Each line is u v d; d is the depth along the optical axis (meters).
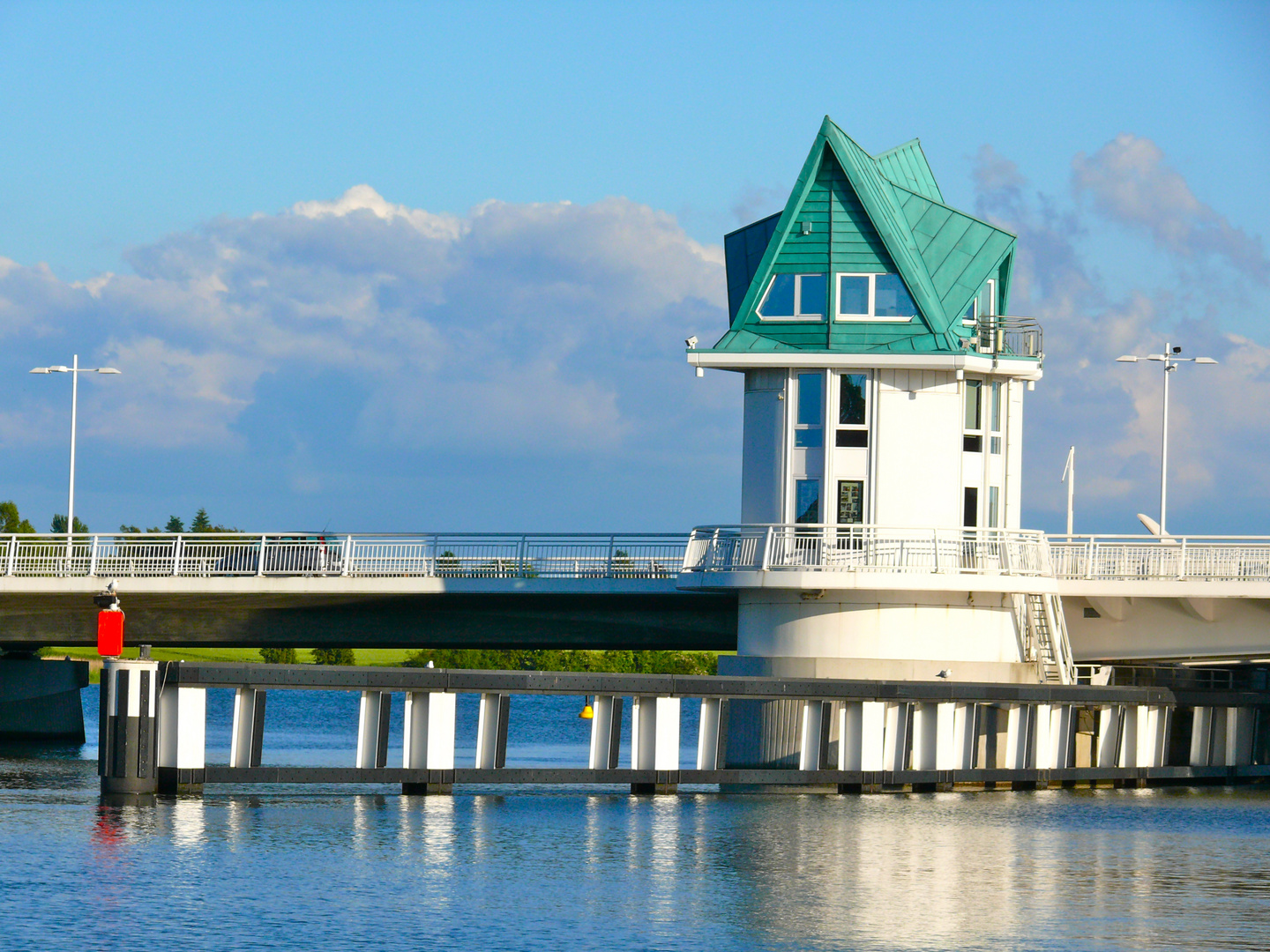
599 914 60.16
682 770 92.88
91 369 158.12
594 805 88.69
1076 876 69.12
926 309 113.69
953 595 112.56
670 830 79.56
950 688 99.50
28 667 152.50
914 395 114.62
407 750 89.06
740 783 93.75
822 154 115.69
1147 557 117.12
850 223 115.38
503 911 60.34
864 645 111.88
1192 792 106.88
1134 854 75.44
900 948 55.88
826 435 114.62
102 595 83.50
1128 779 110.31
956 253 118.31
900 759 98.50
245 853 70.12
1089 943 56.75
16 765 117.69
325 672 85.06
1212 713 115.62
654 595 127.94
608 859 70.94
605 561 127.19
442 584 128.50
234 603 132.88
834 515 114.56
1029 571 113.31
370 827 78.12
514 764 134.25
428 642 134.25
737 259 123.19
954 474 114.88
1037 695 103.62
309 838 74.19
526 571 128.38
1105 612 120.31
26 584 129.62
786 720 111.19
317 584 128.88
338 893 62.75
